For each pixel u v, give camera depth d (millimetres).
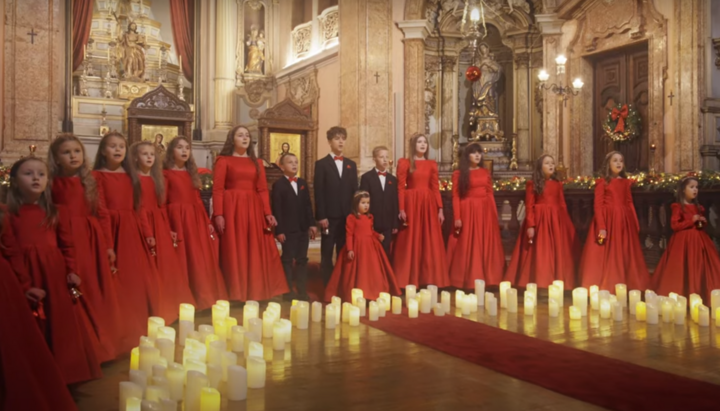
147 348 3029
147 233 4277
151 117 14258
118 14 16828
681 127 9758
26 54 8461
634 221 5656
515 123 13188
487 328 4367
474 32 11211
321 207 5664
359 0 10727
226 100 17125
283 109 13719
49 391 2449
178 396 2850
